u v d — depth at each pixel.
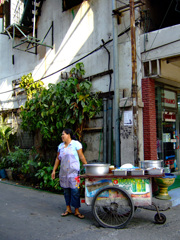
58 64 9.86
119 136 7.12
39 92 9.55
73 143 5.12
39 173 7.75
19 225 4.73
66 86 8.01
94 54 8.39
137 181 4.50
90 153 8.17
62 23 9.77
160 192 6.29
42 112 8.20
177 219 5.05
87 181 4.71
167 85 8.34
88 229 4.50
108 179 4.62
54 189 7.60
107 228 4.52
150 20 7.77
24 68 11.77
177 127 9.24
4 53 13.28
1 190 7.96
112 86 7.70
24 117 9.40
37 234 4.28
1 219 5.08
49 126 8.27
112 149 7.52
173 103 8.99
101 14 8.28
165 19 8.55
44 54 10.59
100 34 8.27
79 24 9.06
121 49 7.54
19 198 6.84
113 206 4.53
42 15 10.73
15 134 11.53
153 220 4.96
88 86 7.70
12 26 10.50
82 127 8.05
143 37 7.21
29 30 11.06
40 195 7.20
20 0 10.71
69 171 5.02
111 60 7.84
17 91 12.13
